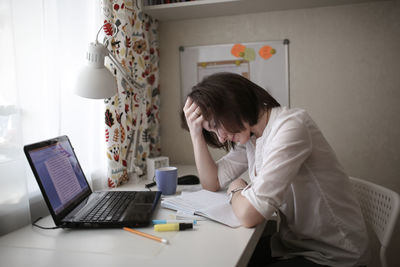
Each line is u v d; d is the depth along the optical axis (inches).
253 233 33.9
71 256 29.1
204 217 38.4
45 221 39.0
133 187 55.9
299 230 39.9
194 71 78.8
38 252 30.0
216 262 27.5
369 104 71.2
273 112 39.6
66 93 50.1
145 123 69.7
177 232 34.2
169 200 42.8
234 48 76.1
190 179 55.1
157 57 78.5
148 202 41.4
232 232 34.1
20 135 38.1
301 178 38.5
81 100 52.6
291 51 73.5
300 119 37.4
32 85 43.2
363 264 37.5
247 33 75.2
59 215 35.2
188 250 29.9
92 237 33.4
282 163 35.0
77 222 34.8
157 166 61.4
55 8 45.9
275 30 73.7
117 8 57.2
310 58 72.8
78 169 44.8
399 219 38.0
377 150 71.7
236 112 36.4
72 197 39.9
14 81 37.6
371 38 69.9
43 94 45.1
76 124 52.0
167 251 29.8
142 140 69.0
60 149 41.4
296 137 35.9
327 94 72.8
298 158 35.4
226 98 36.3
